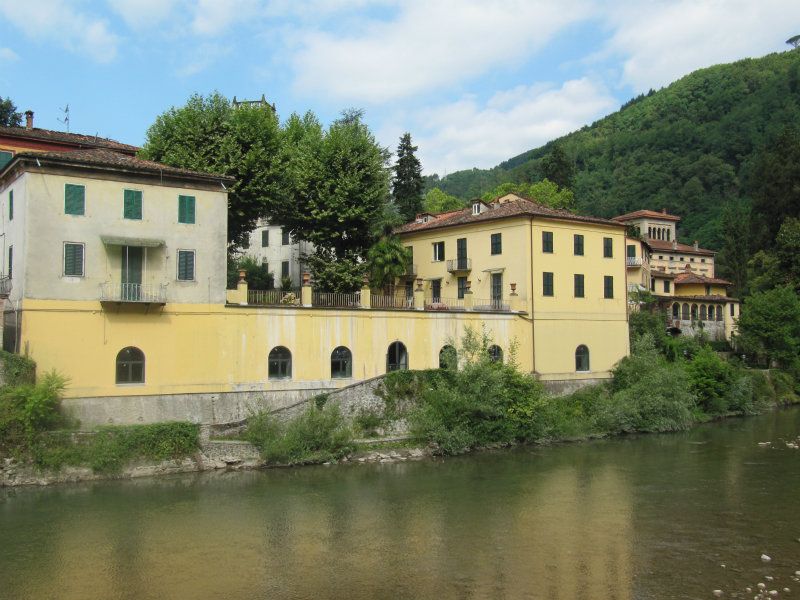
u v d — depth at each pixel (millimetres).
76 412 32781
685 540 24562
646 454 39344
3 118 57688
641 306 67500
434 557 22828
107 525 25688
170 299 35406
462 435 39125
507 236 50031
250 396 37562
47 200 32656
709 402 54125
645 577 21141
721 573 21469
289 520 26625
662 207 125812
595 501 29547
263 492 30344
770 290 70062
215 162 43438
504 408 41250
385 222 50219
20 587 20250
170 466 32906
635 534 25203
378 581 20844
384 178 49719
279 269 69625
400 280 57125
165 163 43188
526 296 48375
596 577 21125
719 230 113125
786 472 34906
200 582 20719
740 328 68625
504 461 37219
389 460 36844
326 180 47281
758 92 141625
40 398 30016
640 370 50406
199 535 24812
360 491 30812
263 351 38094
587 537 24859
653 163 139625
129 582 20672
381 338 42219
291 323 39062
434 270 55375
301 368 39281
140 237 34812
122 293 34031
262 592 20047
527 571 21609
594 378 51281
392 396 40312
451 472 34562
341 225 47656
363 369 41438
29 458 30406
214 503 28625
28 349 31859
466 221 52406
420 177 76062
